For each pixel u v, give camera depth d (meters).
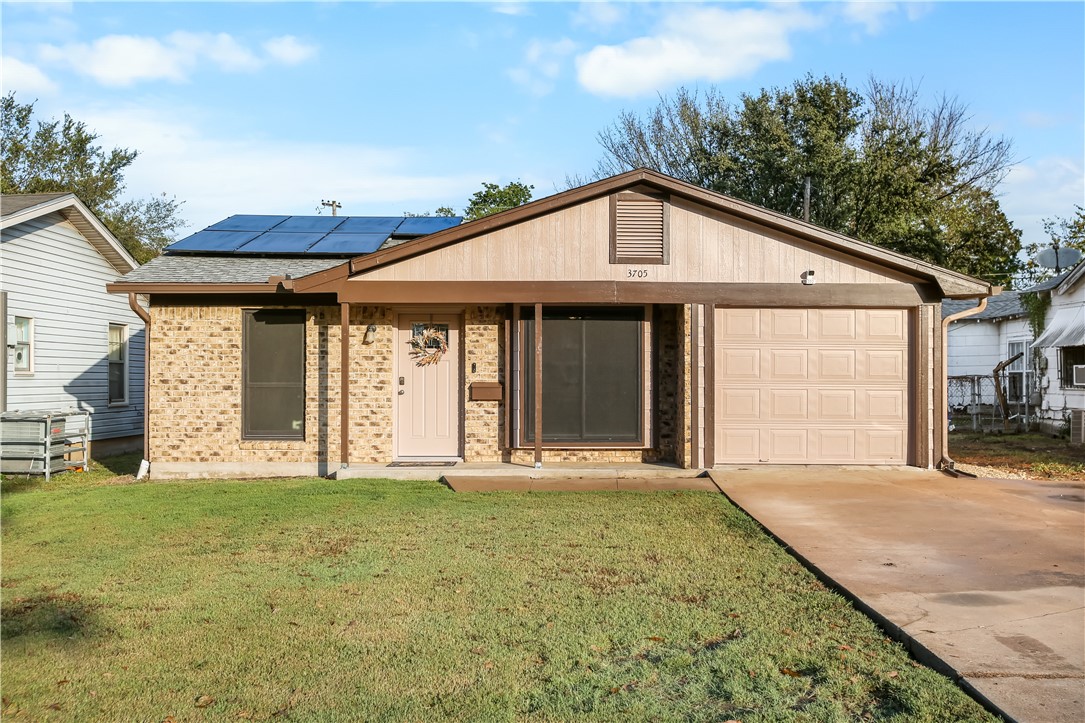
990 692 4.25
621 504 9.89
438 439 12.97
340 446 12.59
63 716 4.19
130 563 7.18
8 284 15.09
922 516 8.92
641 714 4.17
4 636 5.32
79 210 16.66
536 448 12.03
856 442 12.24
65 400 16.86
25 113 34.94
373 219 16.72
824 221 26.81
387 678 4.63
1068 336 18.94
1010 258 32.09
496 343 12.74
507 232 12.02
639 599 6.03
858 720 4.09
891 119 31.22
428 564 7.06
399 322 12.96
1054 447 16.72
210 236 15.15
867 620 5.57
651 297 11.99
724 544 7.81
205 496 10.66
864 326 12.26
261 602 6.00
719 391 12.16
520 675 4.66
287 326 12.86
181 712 4.23
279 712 4.22
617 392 12.59
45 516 9.42
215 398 12.79
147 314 12.74
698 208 12.06
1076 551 7.35
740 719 4.11
